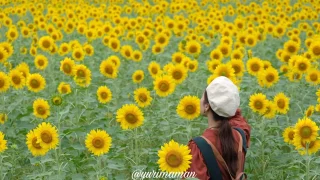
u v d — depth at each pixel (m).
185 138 7.09
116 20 14.72
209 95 3.82
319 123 7.08
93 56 12.02
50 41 10.13
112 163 5.79
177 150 3.58
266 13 16.73
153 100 8.58
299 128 4.77
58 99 5.77
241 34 11.43
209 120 3.87
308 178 5.52
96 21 14.57
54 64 11.15
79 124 7.43
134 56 10.01
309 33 13.48
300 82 8.80
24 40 14.30
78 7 17.95
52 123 6.67
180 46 10.34
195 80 8.72
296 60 7.90
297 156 6.18
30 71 11.27
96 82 10.49
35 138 5.02
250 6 18.67
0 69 9.62
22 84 7.07
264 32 12.77
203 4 21.50
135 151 6.52
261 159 6.56
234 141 3.75
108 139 5.05
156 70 8.30
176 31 13.55
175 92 8.27
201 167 3.65
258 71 8.00
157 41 10.83
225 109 3.74
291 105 8.27
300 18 16.23
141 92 6.65
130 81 10.33
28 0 21.89
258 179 6.43
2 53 8.16
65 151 6.41
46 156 5.96
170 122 7.11
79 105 7.70
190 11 18.34
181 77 7.16
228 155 3.67
